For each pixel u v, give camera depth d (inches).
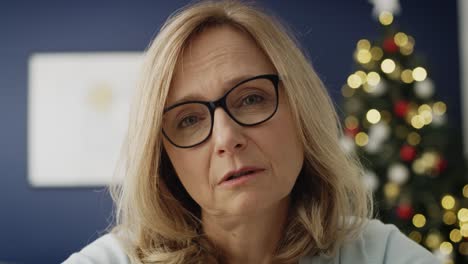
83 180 163.5
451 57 166.9
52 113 163.2
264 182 32.8
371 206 42.9
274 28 35.4
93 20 164.1
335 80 165.0
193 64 33.8
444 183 132.1
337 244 38.4
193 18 34.0
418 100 135.3
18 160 163.0
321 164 37.5
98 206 163.0
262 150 32.9
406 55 138.4
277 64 34.3
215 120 32.8
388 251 38.9
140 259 38.1
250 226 36.1
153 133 34.8
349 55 165.2
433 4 167.3
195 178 34.1
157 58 34.5
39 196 163.0
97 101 163.6
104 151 163.6
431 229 128.6
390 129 132.4
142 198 36.9
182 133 34.4
